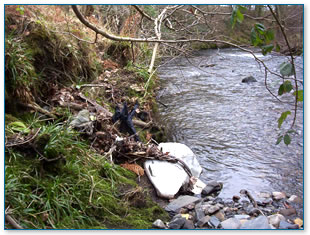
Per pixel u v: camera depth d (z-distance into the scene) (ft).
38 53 12.56
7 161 7.80
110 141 10.82
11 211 6.79
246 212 8.84
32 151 8.26
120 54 20.83
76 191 8.12
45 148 8.27
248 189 10.15
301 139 14.02
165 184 9.61
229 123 16.01
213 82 25.05
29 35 12.50
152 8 24.44
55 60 13.20
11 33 11.59
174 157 10.85
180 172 10.26
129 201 8.70
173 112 17.63
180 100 20.02
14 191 7.15
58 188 7.85
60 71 13.42
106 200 8.34
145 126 13.58
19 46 11.29
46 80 12.64
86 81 15.12
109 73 17.90
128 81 18.13
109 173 9.45
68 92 12.57
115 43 20.80
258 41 5.20
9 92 10.11
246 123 16.01
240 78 26.40
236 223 8.03
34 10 15.07
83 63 15.31
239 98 20.61
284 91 5.70
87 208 7.89
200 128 15.33
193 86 23.67
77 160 9.17
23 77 10.68
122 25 26.23
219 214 8.57
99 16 24.90
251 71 29.09
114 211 8.18
